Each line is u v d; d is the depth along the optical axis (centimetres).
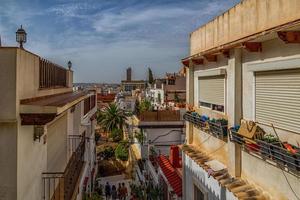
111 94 10756
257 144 746
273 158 693
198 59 1210
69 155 1585
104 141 5100
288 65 664
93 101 3198
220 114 1050
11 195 664
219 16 1060
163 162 2055
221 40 1044
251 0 837
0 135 660
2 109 657
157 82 6212
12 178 666
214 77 1116
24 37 905
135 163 3356
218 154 1062
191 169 1277
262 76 784
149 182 2527
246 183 847
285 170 670
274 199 717
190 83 1352
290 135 674
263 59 770
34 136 816
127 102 6825
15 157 666
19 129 681
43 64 1003
